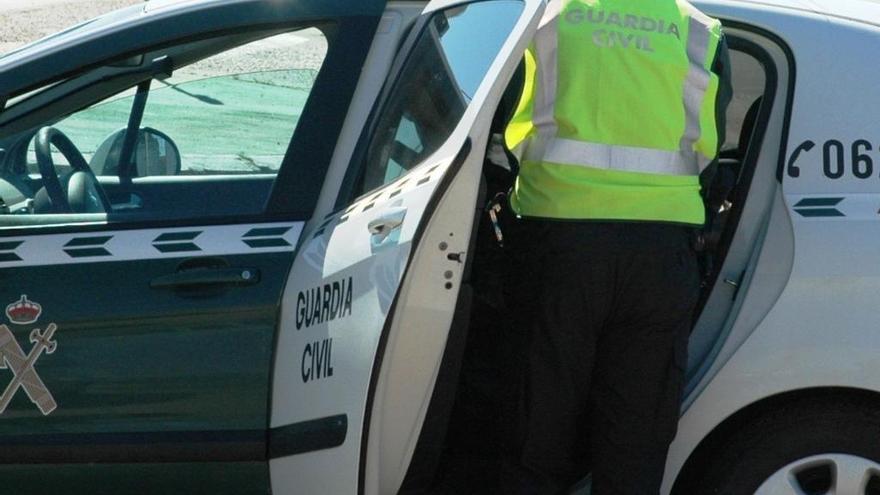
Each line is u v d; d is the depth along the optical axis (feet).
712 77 12.81
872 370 12.92
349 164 13.50
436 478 14.62
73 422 13.38
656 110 12.54
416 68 13.41
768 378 12.98
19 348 13.41
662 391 12.75
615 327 12.76
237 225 13.46
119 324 13.29
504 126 13.39
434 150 12.37
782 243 13.08
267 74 13.82
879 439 13.15
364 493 12.08
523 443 13.10
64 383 13.35
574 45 12.71
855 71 13.55
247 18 13.83
